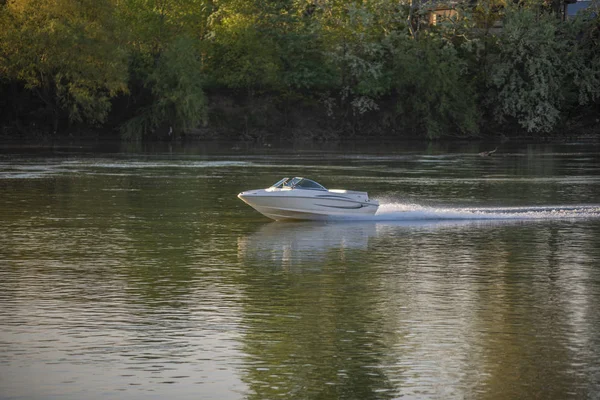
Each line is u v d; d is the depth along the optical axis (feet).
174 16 444.96
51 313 77.15
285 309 79.05
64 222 138.00
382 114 462.60
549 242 120.67
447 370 61.77
